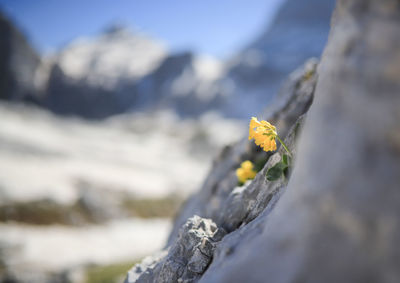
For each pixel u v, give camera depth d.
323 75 1.85
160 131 129.25
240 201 3.35
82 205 36.25
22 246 21.98
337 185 1.21
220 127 126.62
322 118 1.44
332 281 1.12
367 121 1.21
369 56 1.31
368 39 1.34
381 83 1.22
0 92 184.38
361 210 1.11
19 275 17.52
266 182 3.01
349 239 1.13
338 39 1.62
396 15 1.28
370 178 1.13
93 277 18.17
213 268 2.09
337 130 1.31
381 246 1.04
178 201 44.53
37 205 33.00
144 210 39.78
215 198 5.12
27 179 38.44
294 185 1.56
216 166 6.42
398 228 1.02
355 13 1.48
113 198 40.25
